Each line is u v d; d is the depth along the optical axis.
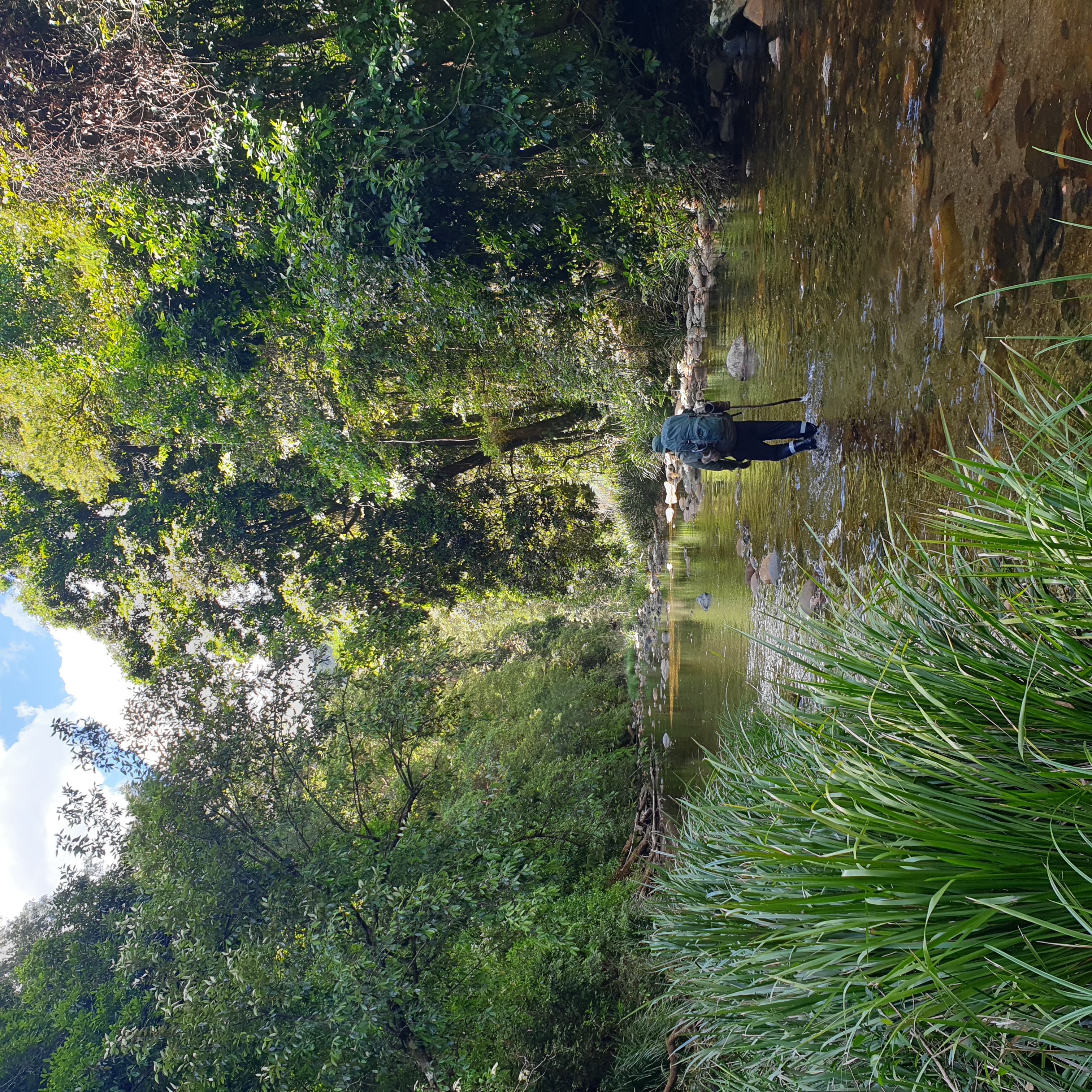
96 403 11.09
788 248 5.59
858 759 1.87
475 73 6.71
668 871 3.36
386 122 6.75
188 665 10.59
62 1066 9.55
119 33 6.99
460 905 8.38
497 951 8.78
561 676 16.70
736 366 6.88
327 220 7.25
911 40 3.63
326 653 13.16
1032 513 1.89
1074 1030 1.45
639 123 7.07
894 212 3.82
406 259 7.25
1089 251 2.47
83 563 11.98
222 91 7.07
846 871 1.71
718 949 2.49
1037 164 2.73
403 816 10.27
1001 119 2.94
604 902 8.94
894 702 2.00
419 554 12.20
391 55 6.67
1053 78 2.65
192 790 9.07
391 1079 8.09
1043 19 2.70
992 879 1.54
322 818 10.23
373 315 8.05
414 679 10.51
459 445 12.09
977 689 1.86
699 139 7.22
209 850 8.91
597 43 7.16
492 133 6.66
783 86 5.65
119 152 7.53
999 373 2.93
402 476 10.78
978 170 3.10
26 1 7.14
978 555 2.54
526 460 12.70
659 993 7.34
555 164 7.31
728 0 6.46
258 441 10.24
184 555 11.55
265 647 11.44
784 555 5.56
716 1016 2.62
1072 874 1.52
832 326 4.70
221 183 7.41
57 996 10.77
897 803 1.74
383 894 8.34
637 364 9.54
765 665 5.77
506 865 8.53
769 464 6.07
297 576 11.91
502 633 21.55
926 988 1.58
